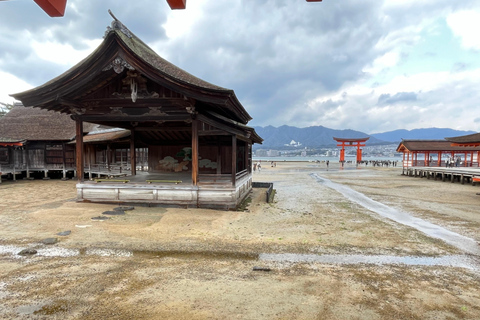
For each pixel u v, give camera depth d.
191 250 7.34
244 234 8.85
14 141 23.14
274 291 5.13
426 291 5.28
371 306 4.68
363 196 18.31
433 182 28.33
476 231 9.84
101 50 9.98
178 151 18.25
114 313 4.30
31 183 23.55
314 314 4.39
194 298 4.80
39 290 5.01
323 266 6.45
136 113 11.78
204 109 11.95
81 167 12.64
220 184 11.88
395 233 9.39
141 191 12.16
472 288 5.46
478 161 36.38
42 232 8.48
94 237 8.11
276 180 30.28
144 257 6.78
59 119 28.47
